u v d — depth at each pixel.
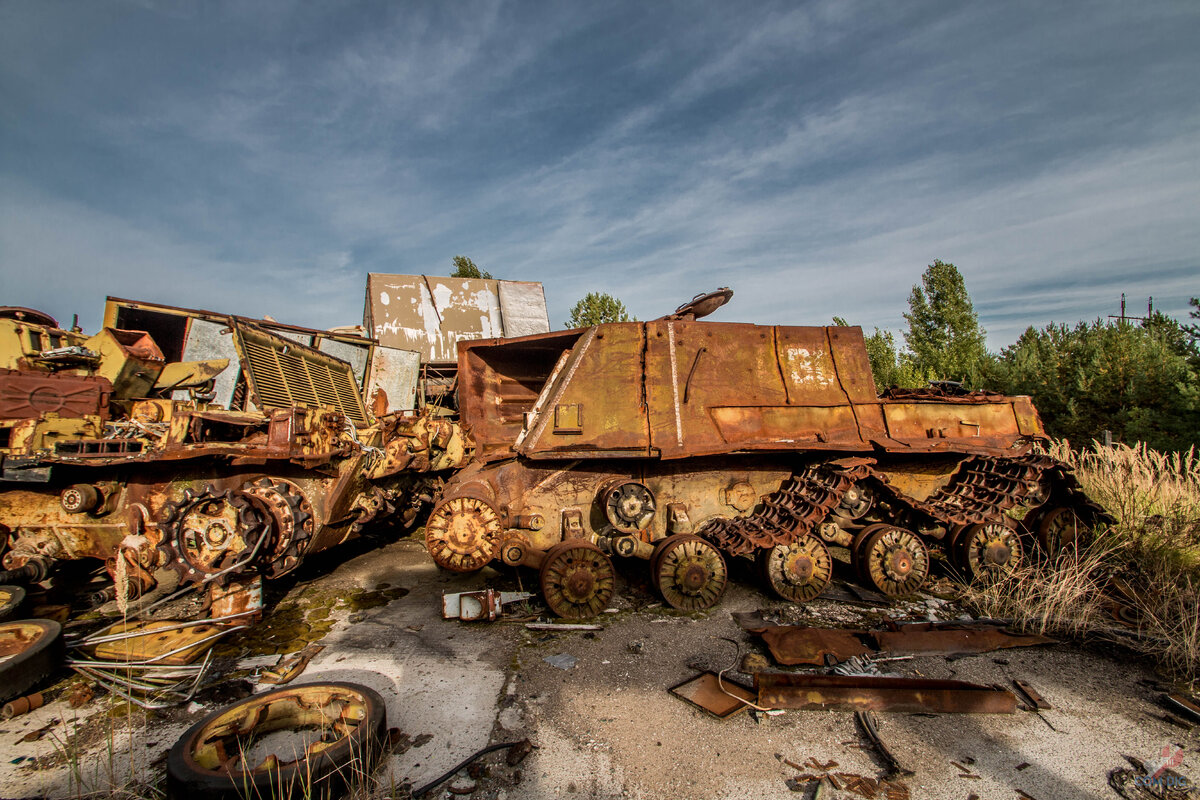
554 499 5.83
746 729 3.43
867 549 5.79
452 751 3.22
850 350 6.41
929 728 3.45
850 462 5.74
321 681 4.01
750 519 5.92
